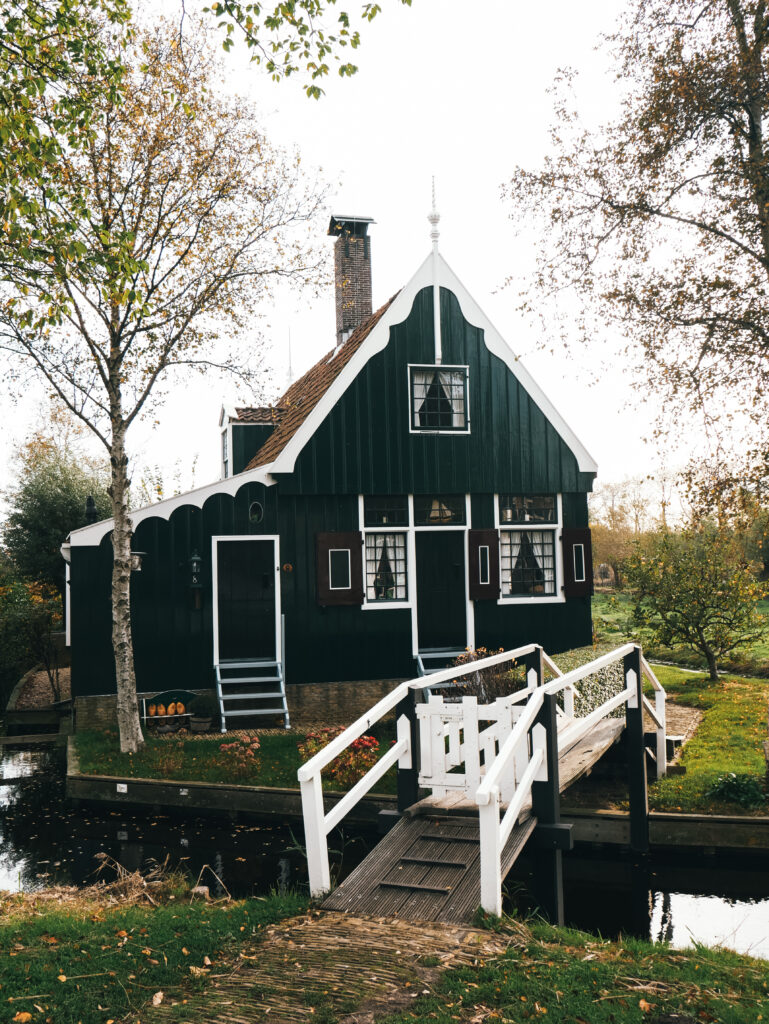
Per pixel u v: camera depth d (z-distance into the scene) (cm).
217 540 1341
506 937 434
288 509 1381
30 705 1711
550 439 1512
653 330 999
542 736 570
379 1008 356
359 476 1406
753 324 943
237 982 386
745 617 1540
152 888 626
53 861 815
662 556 1612
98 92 741
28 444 2578
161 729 1229
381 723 1252
